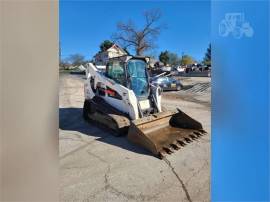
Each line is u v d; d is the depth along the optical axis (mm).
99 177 3701
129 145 5113
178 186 3430
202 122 7672
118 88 6082
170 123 6156
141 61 6391
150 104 6246
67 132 6219
